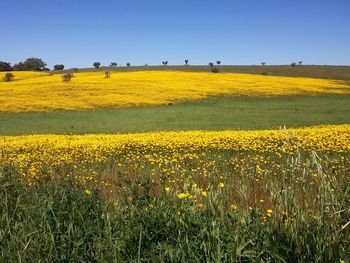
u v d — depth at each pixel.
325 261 3.32
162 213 4.02
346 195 3.73
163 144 15.98
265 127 26.84
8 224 4.41
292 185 4.73
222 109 38.69
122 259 3.61
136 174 8.84
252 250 3.47
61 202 4.59
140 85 53.16
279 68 109.56
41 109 38.06
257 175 8.35
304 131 19.38
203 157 12.78
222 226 3.82
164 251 3.61
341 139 16.12
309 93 53.12
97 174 9.21
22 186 5.62
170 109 39.00
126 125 29.22
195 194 5.09
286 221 3.82
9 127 28.91
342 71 99.81
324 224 3.66
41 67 125.62
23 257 3.87
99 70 107.81
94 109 38.75
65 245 3.94
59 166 10.42
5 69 118.88
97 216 4.45
